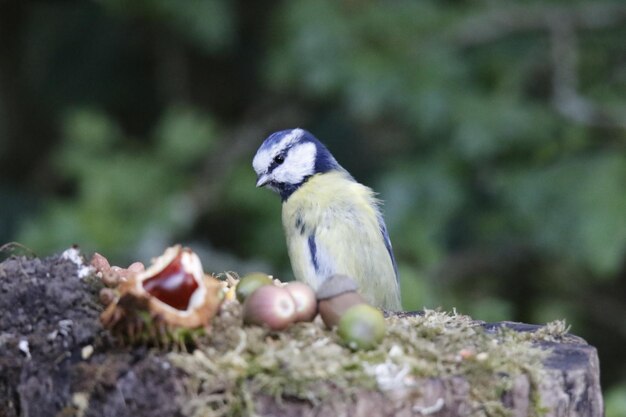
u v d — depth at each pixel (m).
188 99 15.17
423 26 12.28
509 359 4.94
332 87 12.02
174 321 4.56
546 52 12.77
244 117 15.04
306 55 11.99
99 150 13.20
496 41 12.80
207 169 13.68
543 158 11.96
